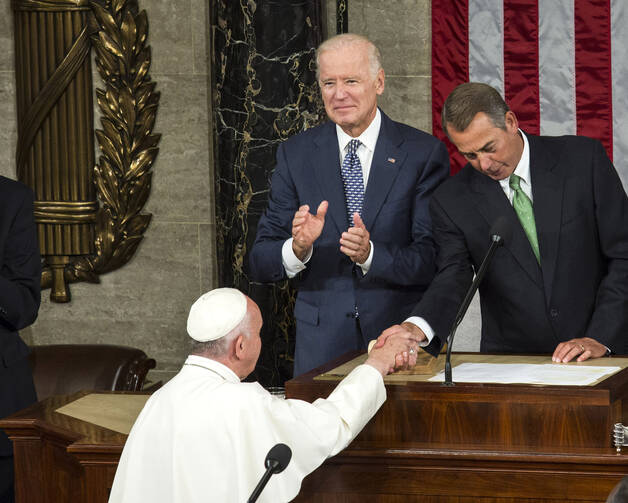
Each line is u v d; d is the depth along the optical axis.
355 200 14.49
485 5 19.50
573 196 12.55
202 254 21.48
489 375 10.55
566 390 9.70
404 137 14.58
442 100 19.84
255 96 19.22
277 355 19.44
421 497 10.09
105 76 21.11
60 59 21.03
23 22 21.08
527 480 9.77
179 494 9.01
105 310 21.91
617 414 9.93
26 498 12.05
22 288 14.52
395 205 14.23
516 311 12.70
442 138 19.91
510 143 11.91
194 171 21.28
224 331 9.47
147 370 19.19
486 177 12.79
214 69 19.61
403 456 9.92
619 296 12.16
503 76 19.53
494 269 12.75
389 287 14.20
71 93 21.19
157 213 21.53
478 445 9.97
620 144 19.22
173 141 21.27
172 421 9.18
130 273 21.77
